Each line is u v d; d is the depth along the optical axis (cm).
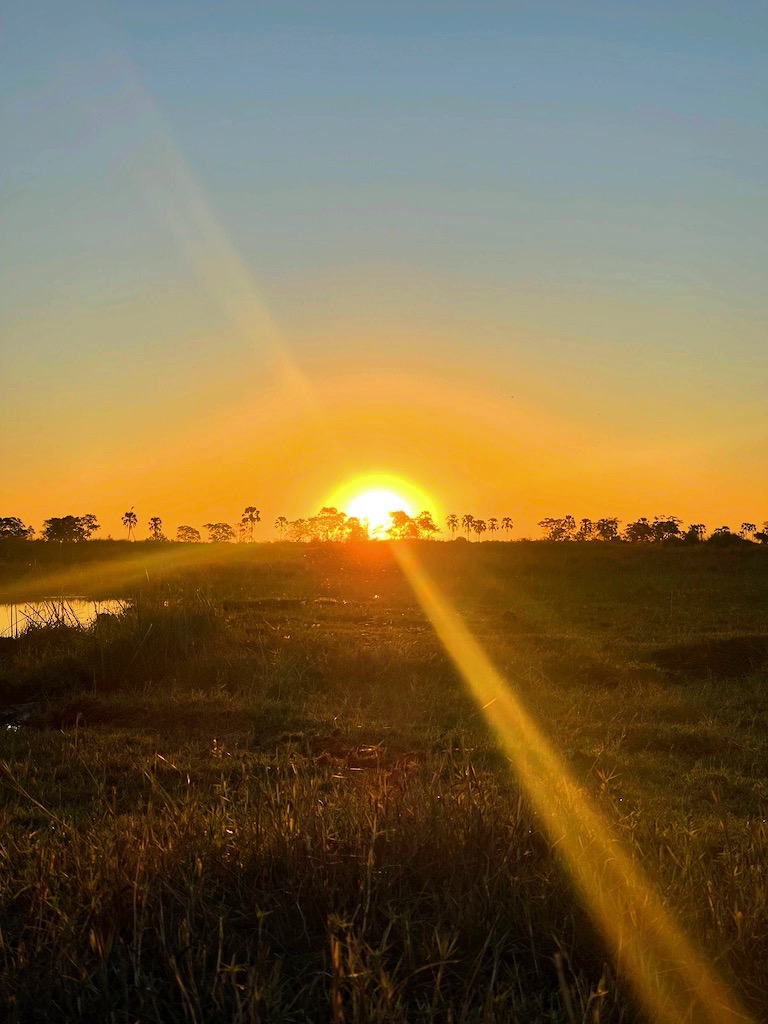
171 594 1586
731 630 1606
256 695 1021
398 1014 325
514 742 826
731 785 733
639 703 1023
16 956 374
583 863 443
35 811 615
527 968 382
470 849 448
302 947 391
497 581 2253
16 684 1081
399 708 970
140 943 367
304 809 491
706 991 364
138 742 841
